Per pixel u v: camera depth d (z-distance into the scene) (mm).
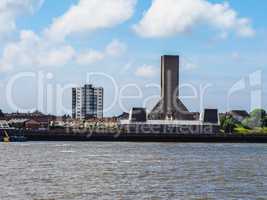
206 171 130875
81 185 105125
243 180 113438
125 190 99188
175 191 98125
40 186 103312
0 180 110875
